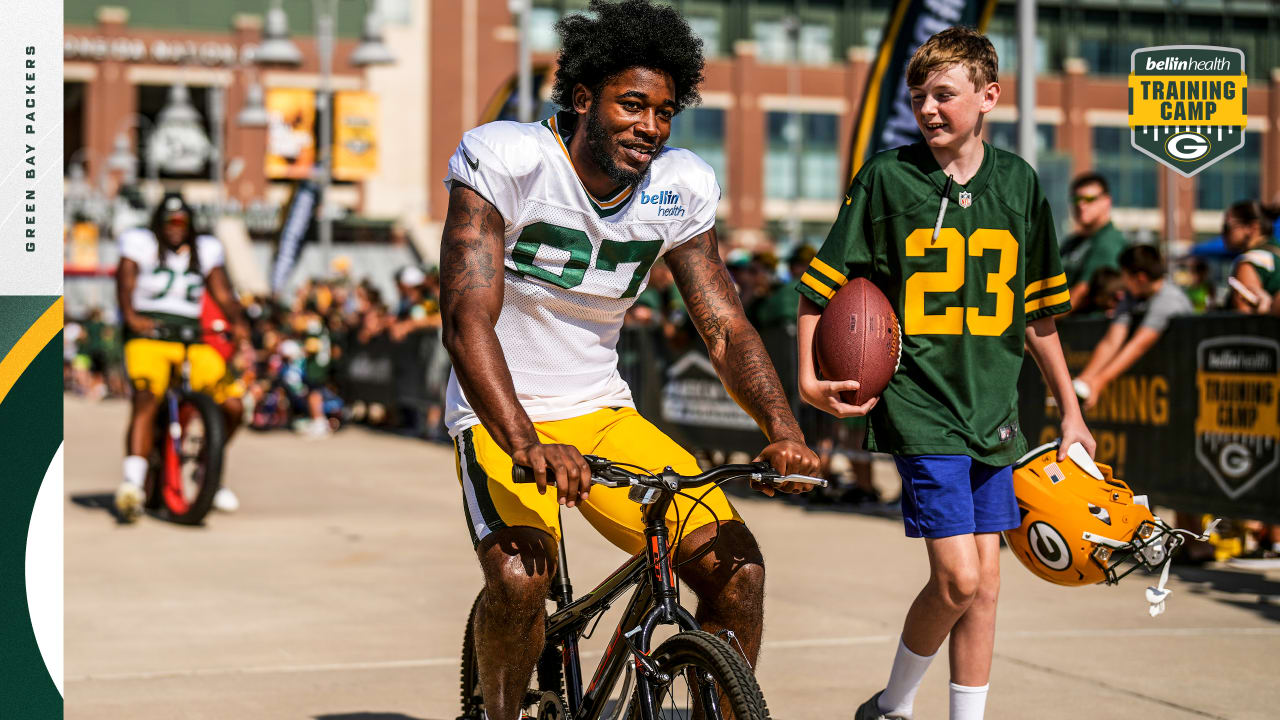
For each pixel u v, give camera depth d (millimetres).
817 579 7508
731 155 56938
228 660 5680
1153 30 57219
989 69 3863
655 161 3529
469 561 8242
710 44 57812
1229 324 7531
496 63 57812
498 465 3451
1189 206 53594
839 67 57625
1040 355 4133
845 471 13164
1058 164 29125
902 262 3922
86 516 10156
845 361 3855
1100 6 56719
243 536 9219
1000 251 3902
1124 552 3963
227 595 7129
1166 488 8023
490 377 3170
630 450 3510
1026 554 4055
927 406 3879
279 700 5047
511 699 3428
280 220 28109
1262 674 5387
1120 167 55688
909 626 3984
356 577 7672
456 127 57406
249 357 19750
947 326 3893
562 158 3387
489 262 3324
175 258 9633
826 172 57781
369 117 38344
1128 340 8234
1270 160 53875
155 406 9758
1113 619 6445
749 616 3330
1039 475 4000
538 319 3541
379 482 12625
